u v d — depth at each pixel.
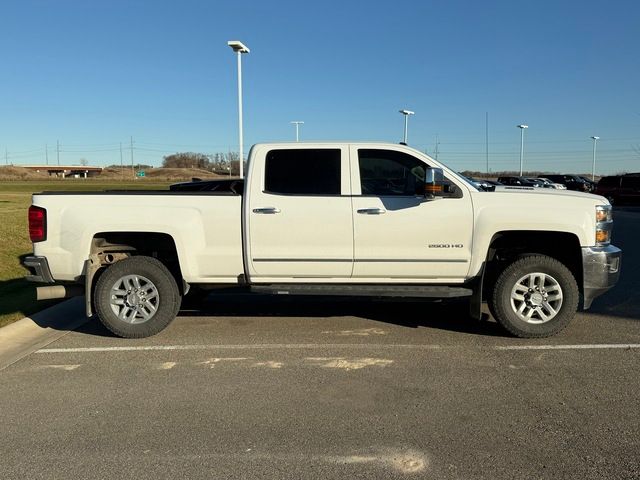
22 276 9.76
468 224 5.77
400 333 6.16
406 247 5.84
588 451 3.48
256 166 5.96
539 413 4.04
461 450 3.51
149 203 5.96
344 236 5.84
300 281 6.06
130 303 6.02
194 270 6.00
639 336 5.97
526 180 40.06
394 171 5.92
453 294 5.82
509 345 5.67
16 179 102.38
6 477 3.26
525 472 3.25
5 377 4.93
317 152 5.96
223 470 3.31
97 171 134.62
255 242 5.90
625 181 34.25
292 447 3.58
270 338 6.02
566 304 5.75
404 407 4.17
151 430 3.85
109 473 3.29
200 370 5.04
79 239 5.95
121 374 4.97
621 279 9.33
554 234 5.86
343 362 5.20
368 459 3.42
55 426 3.93
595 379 4.70
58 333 6.38
